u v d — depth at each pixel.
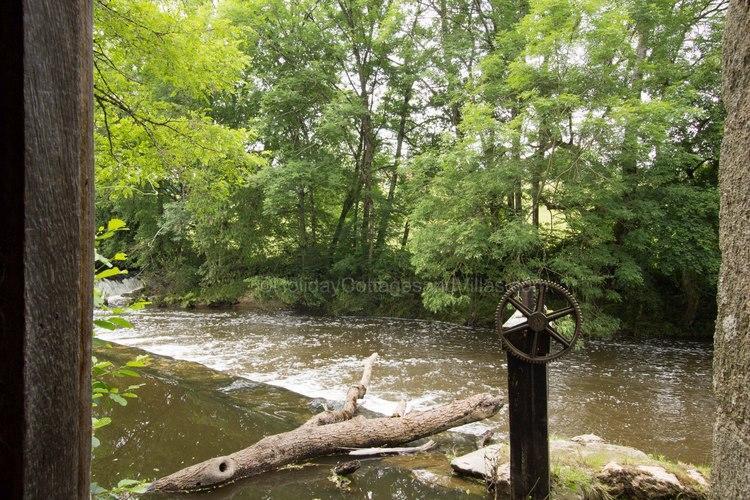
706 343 11.45
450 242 10.09
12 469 0.58
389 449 4.88
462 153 9.84
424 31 15.05
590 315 9.95
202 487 4.03
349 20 16.28
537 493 3.32
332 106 14.88
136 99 6.05
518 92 10.31
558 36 8.68
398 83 16.20
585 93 9.16
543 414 3.31
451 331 12.88
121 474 4.28
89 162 0.67
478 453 4.43
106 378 7.27
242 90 16.48
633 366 9.16
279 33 15.78
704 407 6.70
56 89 0.60
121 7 5.04
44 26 0.58
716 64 10.70
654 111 8.56
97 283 1.69
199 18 5.60
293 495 3.95
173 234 18.53
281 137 16.31
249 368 8.45
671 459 4.91
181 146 6.16
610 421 6.11
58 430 0.63
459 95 12.34
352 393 5.93
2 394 0.57
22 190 0.56
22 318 0.57
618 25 8.64
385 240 17.31
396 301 15.62
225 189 7.08
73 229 0.64
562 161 9.86
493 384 7.70
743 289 1.41
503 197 10.52
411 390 7.32
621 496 3.58
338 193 17.64
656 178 10.09
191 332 12.12
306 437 4.68
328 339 11.55
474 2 14.15
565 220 10.14
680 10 10.83
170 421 5.65
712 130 11.10
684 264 9.88
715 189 10.23
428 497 3.90
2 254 0.56
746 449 1.37
